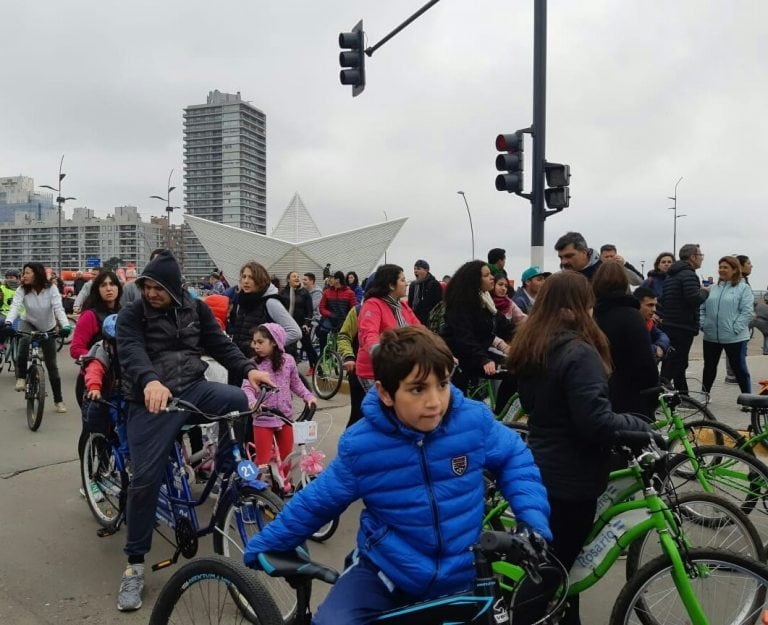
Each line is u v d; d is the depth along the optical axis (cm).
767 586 257
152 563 420
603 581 400
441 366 204
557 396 289
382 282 511
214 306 668
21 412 837
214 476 362
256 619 230
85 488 482
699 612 254
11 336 1067
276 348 482
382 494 213
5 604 367
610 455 298
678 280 815
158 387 348
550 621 286
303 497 220
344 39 915
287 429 493
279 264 2858
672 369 826
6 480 575
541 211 817
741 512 326
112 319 433
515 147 808
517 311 770
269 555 219
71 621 351
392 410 214
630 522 287
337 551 446
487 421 229
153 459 361
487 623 200
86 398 437
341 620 204
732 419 778
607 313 392
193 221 2941
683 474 411
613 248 791
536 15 798
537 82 806
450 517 215
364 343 502
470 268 567
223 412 370
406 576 212
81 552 435
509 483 232
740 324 809
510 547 196
